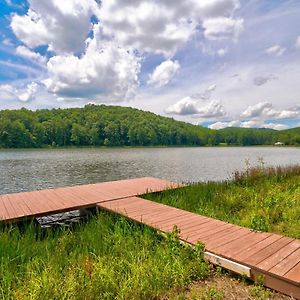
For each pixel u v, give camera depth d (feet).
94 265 13.07
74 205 22.47
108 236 17.10
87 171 90.84
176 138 388.37
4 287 11.44
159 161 130.93
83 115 379.96
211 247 13.87
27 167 102.83
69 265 13.58
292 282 10.64
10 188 59.98
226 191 29.78
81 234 17.97
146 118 422.82
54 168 99.66
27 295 10.84
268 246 13.88
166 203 25.32
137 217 19.12
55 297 10.58
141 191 27.99
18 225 20.25
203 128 530.27
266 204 23.75
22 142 267.39
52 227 22.24
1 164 114.21
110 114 397.39
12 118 288.30
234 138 447.42
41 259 13.85
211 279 12.36
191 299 10.73
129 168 99.55
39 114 361.10
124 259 13.85
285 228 19.13
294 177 37.47
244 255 12.88
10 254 14.25
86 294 10.87
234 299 10.79
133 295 10.89
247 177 36.27
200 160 137.08
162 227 16.97
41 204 22.84
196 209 23.95
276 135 456.04
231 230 16.37
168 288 11.55
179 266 12.76
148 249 15.43
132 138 335.47
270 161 126.82
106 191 28.09
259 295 11.00
